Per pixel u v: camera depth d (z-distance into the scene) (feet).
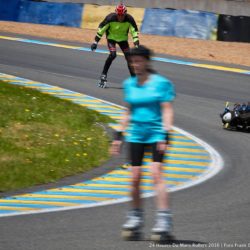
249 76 255.50
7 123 150.92
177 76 247.29
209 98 213.87
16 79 224.94
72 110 176.04
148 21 372.38
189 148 152.87
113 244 81.05
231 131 171.83
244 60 302.04
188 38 360.07
